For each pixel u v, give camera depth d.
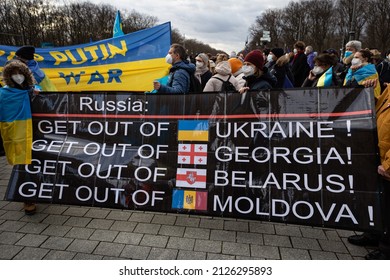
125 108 3.61
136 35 6.23
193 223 3.60
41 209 3.89
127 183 3.46
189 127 3.45
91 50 6.30
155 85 3.64
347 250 3.17
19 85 3.76
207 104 3.44
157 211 3.36
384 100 3.01
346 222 2.95
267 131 3.27
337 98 3.13
